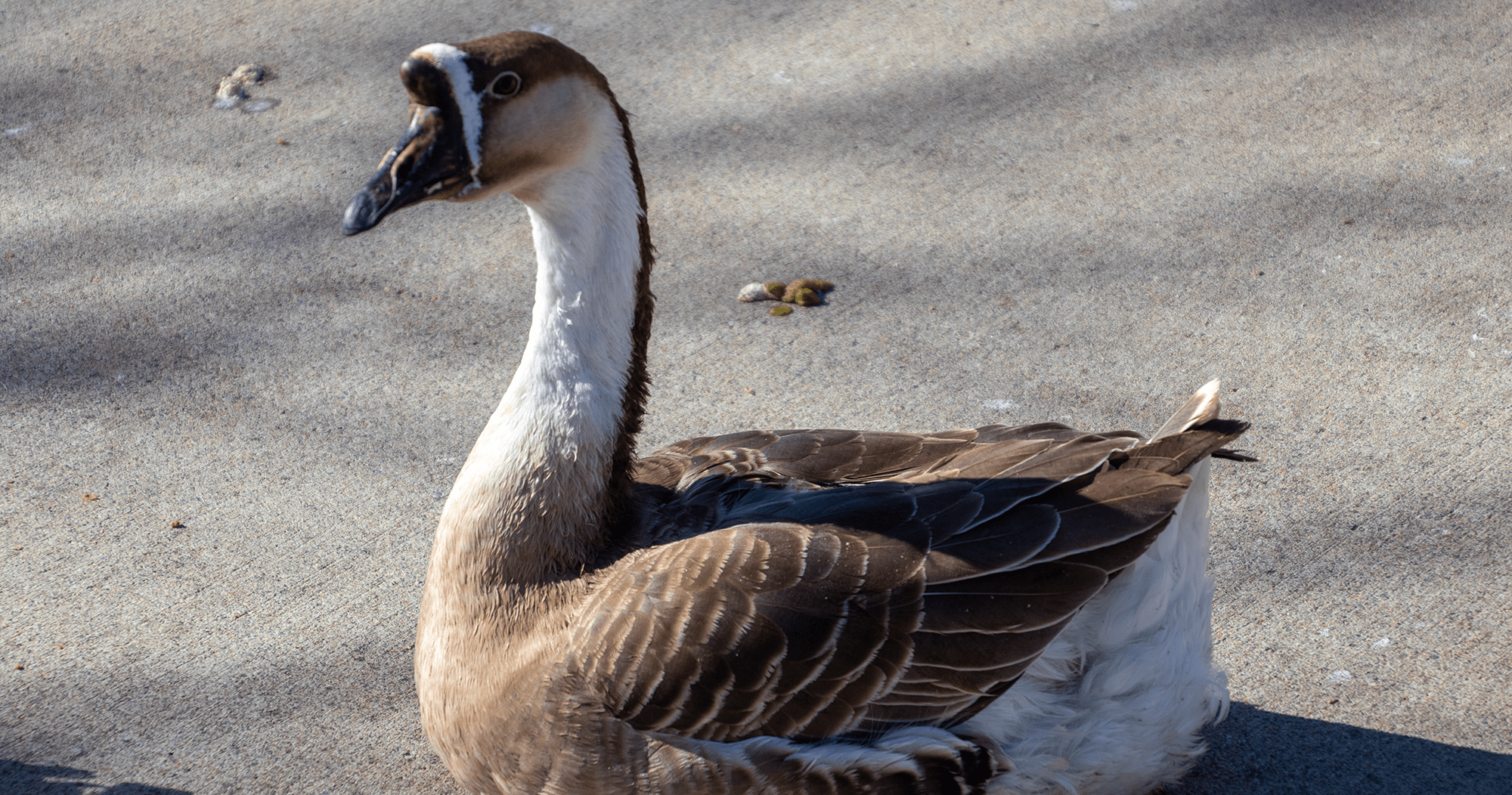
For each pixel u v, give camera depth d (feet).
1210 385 13.85
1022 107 28.12
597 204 12.48
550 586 12.40
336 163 27.12
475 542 12.59
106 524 18.35
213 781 14.38
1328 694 14.98
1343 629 15.83
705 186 26.13
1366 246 23.26
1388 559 16.81
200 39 31.58
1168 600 13.08
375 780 14.46
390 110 28.73
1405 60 28.84
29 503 18.75
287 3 33.06
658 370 21.36
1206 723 14.23
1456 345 20.77
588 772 12.00
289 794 14.26
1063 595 12.27
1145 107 27.86
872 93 28.86
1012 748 12.63
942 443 14.53
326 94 29.40
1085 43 30.35
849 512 12.78
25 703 15.35
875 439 14.66
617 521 13.15
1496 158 25.35
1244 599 16.37
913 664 11.96
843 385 20.79
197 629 16.55
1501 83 27.68
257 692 15.58
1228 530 17.54
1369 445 18.89
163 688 15.64
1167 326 21.71
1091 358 21.08
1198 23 30.94
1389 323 21.38
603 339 12.77
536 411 12.56
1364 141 26.20
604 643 11.78
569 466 12.48
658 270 23.85
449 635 12.78
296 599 17.04
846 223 24.89
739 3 32.71
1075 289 22.77
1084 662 12.78
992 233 24.38
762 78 29.55
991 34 30.99
